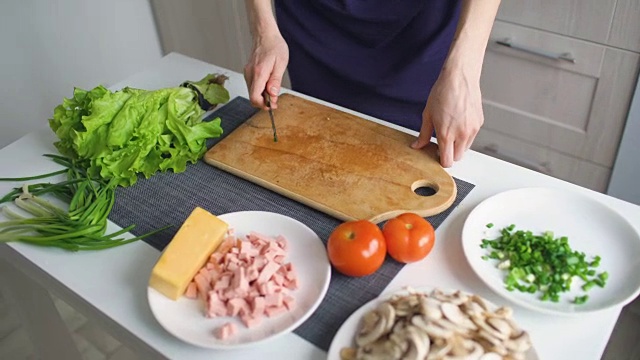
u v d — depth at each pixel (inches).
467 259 36.3
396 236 36.4
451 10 53.7
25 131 86.4
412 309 31.5
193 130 45.4
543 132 76.0
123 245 39.8
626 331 63.7
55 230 40.1
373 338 31.0
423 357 29.2
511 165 44.4
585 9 63.9
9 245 40.4
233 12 88.8
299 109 49.6
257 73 48.3
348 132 46.8
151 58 97.4
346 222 37.5
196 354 33.4
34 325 53.1
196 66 57.3
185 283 35.1
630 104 67.2
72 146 45.5
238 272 34.8
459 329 30.2
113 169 43.7
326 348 33.1
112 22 88.9
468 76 42.9
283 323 33.6
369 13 55.3
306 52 60.1
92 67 89.8
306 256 37.5
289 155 45.1
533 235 38.1
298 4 58.5
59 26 83.0
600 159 73.7
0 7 76.3
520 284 35.2
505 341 30.4
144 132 43.8
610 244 37.5
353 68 58.5
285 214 41.5
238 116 50.7
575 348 32.6
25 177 45.8
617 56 64.8
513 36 70.8
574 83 69.9
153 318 35.4
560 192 40.5
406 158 44.1
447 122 42.5
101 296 36.8
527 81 73.1
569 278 35.0
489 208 40.1
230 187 44.1
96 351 65.4
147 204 42.9
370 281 36.6
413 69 56.1
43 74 84.6
